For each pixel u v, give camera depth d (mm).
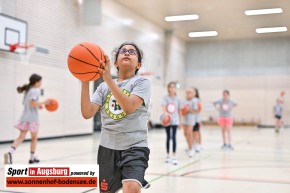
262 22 19000
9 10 10055
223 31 21500
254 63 23688
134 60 2604
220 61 24422
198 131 9148
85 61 2195
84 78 2270
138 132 2523
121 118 2500
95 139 12242
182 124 8102
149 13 17625
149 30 19125
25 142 10539
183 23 19672
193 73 24969
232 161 7273
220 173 5785
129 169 2389
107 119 2557
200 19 18625
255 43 23641
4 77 10102
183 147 10109
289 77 22859
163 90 21047
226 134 15875
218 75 24438
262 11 16766
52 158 7164
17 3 10320
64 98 12734
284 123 22859
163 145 10641
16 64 10508
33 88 6309
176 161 6762
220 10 16766
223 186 4746
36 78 6355
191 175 5578
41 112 11586
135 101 2395
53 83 12086
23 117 6242
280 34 22297
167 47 21406
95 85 13852
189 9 16734
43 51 11477
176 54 23109
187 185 4781
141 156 2457
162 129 19297
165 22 19531
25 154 7758
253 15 17516
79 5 13172
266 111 23375
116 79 2732
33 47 10992
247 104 23781
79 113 13648
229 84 24172
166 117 6809
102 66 2229
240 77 23938
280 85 23078
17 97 10602
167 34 21406
